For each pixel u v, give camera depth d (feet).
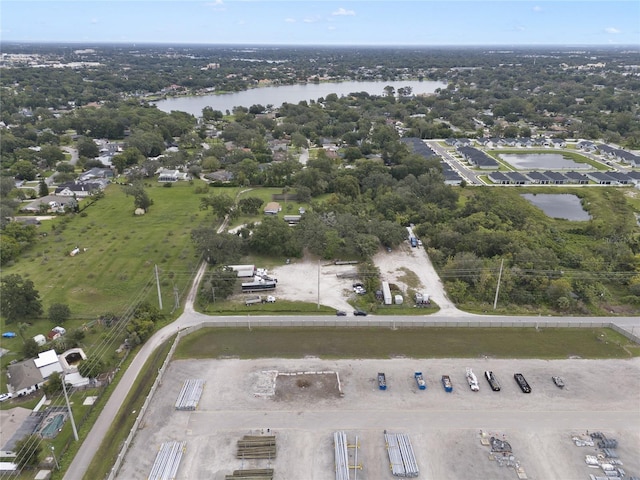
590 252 408.05
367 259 391.45
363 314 315.37
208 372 260.42
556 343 291.17
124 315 311.47
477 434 219.20
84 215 491.72
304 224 423.23
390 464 200.75
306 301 332.19
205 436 216.13
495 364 270.05
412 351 281.13
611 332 303.27
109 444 210.38
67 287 345.92
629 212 518.78
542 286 342.44
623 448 212.84
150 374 257.96
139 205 508.12
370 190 562.25
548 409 235.61
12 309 292.40
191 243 426.92
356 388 249.14
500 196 547.49
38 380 244.22
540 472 200.03
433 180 572.10
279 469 199.41
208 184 614.75
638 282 344.49
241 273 356.38
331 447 211.00
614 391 249.34
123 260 391.65
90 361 256.11
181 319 310.04
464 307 326.03
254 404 236.63
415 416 229.86
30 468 196.13
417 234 450.71
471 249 395.96
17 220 470.39
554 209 544.21
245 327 304.50
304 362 270.26
